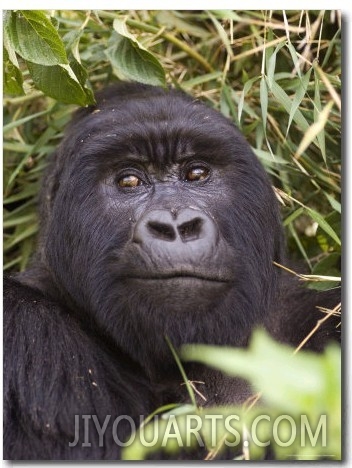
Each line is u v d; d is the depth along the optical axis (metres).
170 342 7.69
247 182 8.70
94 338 8.42
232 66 12.45
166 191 8.38
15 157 12.21
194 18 12.51
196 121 8.53
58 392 7.60
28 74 11.05
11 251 12.17
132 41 9.77
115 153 8.43
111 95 9.96
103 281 8.17
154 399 8.45
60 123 11.40
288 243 11.80
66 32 10.78
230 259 8.15
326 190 11.38
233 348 8.15
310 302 9.55
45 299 8.52
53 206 9.06
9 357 7.80
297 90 10.02
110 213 8.34
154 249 7.55
